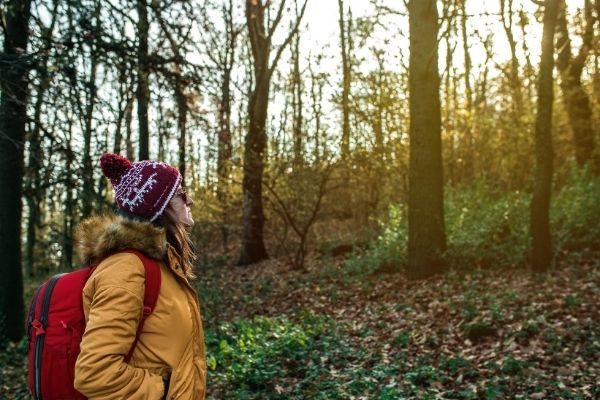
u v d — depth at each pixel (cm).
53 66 844
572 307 859
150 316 228
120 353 216
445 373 675
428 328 888
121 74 949
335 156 1644
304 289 1416
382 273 1406
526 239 1229
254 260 2039
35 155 989
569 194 1383
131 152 1320
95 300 220
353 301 1206
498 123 1716
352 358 779
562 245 1213
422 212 1248
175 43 1030
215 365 686
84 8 883
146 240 231
